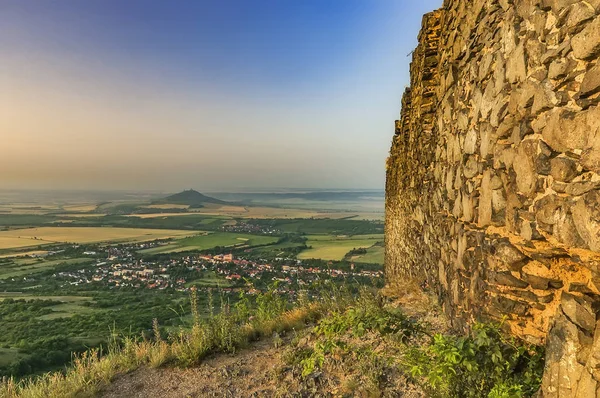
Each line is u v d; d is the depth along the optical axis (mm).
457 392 2303
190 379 4012
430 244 4973
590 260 1704
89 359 4660
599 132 1556
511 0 2449
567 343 1745
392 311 3221
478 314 2922
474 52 3240
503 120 2539
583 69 1687
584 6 1653
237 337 4883
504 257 2449
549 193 1947
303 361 3205
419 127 5812
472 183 3223
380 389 3051
